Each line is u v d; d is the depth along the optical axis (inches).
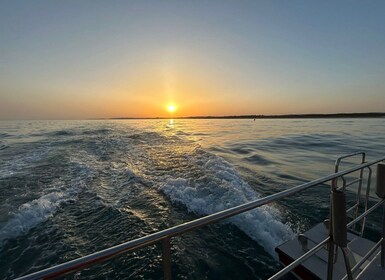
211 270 156.3
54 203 248.5
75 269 33.2
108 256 35.9
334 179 69.9
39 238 188.9
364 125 1652.3
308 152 583.2
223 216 47.2
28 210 227.8
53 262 163.9
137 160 460.4
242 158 507.5
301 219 215.8
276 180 337.4
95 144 684.7
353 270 76.6
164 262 41.6
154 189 291.4
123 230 201.0
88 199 262.4
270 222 205.3
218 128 1680.6
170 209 237.3
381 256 88.0
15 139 881.5
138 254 170.9
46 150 584.1
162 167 399.5
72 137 890.1
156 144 697.6
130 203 251.8
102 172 373.4
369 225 202.4
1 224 202.7
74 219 218.1
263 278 150.2
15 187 298.2
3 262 163.5
